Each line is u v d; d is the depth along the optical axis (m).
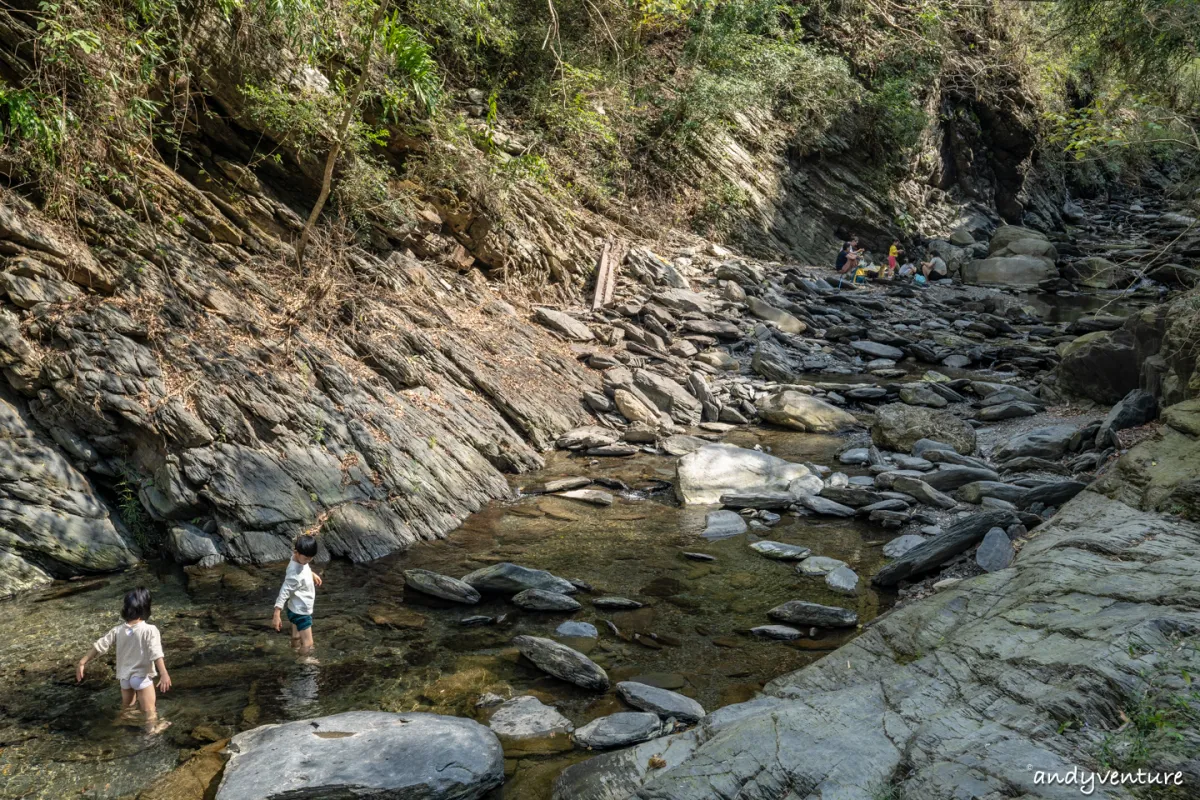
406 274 12.09
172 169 10.49
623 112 18.48
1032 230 24.91
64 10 8.81
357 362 9.90
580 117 16.61
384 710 5.20
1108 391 11.18
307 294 10.23
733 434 11.70
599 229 16.67
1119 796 3.35
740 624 6.39
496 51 16.59
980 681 4.50
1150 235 24.42
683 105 19.31
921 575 7.05
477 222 13.56
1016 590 5.54
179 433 7.82
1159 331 10.31
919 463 9.67
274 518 7.73
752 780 3.93
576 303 15.00
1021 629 4.91
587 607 6.71
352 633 6.25
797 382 13.70
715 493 9.36
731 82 19.12
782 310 16.41
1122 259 22.89
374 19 10.05
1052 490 8.02
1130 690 3.97
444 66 15.59
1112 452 8.70
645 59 19.39
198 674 5.60
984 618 5.29
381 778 4.29
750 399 12.83
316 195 11.93
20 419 7.58
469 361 11.06
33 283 8.00
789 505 9.01
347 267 11.27
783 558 7.67
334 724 4.77
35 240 8.19
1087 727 3.85
